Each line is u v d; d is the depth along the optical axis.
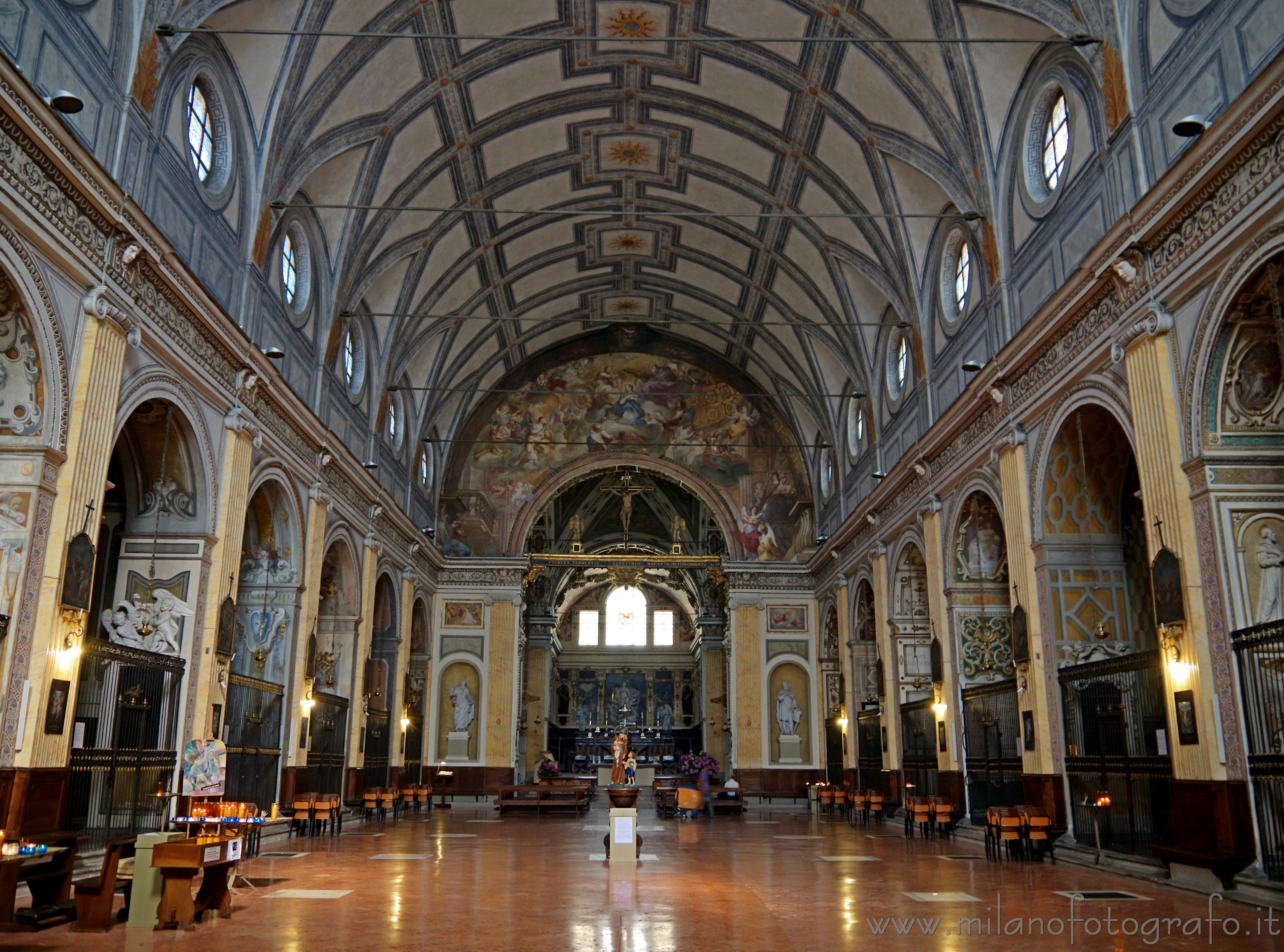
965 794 18.81
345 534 22.34
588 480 37.50
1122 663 13.08
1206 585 11.31
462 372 30.91
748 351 32.72
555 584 46.88
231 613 15.59
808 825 22.00
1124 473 15.83
